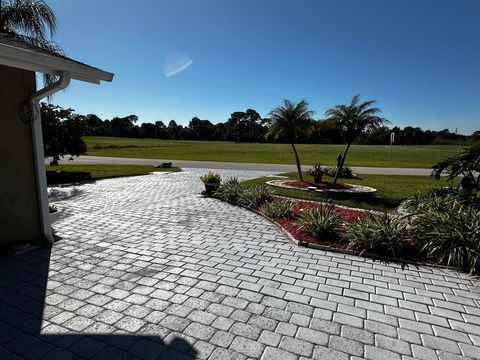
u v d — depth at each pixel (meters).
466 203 6.01
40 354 2.49
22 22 9.42
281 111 11.55
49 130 13.88
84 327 2.85
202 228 6.06
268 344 2.64
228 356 2.48
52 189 10.78
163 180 13.27
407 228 5.08
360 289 3.67
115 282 3.74
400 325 2.96
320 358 2.47
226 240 5.35
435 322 3.02
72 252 4.71
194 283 3.73
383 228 4.84
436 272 4.17
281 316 3.06
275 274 4.03
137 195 9.63
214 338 2.71
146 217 6.88
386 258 4.57
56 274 3.95
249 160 25.41
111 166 19.58
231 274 4.00
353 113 10.70
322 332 2.82
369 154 32.66
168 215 7.08
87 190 10.57
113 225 6.22
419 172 17.64
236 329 2.84
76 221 6.50
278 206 7.01
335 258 4.61
